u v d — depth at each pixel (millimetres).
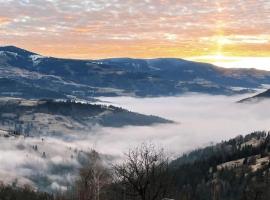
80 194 36500
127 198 36406
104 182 36625
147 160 36062
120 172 35938
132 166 35875
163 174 36062
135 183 35375
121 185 36469
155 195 35656
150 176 35594
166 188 36281
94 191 36469
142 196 35375
